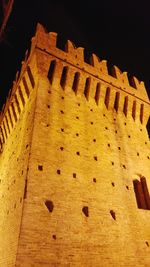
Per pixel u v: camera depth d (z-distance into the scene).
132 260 13.50
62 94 18.80
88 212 13.70
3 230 13.99
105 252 12.77
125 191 16.61
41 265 10.53
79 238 12.38
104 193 15.29
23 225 11.14
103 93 21.42
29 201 12.05
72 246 11.88
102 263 12.29
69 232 12.26
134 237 14.60
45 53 19.31
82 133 17.55
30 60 19.75
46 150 14.73
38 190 12.73
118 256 13.09
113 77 23.17
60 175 14.17
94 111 19.95
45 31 21.08
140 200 17.75
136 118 23.02
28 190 12.41
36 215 11.79
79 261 11.64
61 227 12.17
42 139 15.05
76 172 15.03
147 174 19.38
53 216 12.28
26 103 19.67
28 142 15.00
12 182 15.88
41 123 15.82
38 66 18.41
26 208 11.75
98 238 13.03
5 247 12.28
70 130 17.02
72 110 18.42
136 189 18.34
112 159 17.75
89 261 11.95
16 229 11.48
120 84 23.20
